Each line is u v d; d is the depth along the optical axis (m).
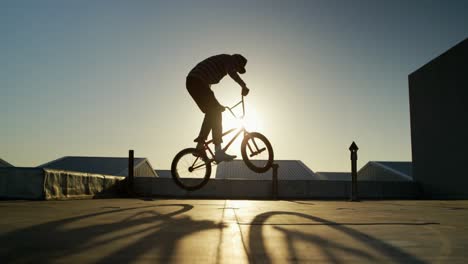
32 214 4.32
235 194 19.09
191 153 5.64
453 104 18.50
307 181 20.05
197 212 4.80
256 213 4.75
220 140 5.17
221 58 5.22
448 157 18.78
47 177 9.21
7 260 2.13
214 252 2.39
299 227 3.41
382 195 20.95
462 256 2.33
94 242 2.62
